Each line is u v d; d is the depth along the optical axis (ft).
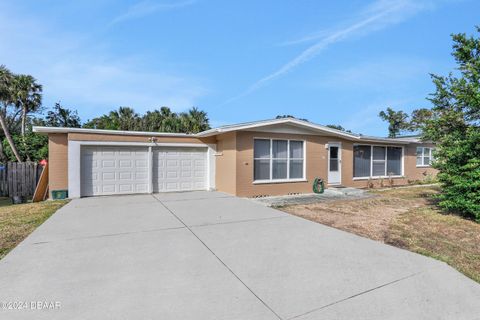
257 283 11.38
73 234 18.19
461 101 24.70
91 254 14.53
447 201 24.77
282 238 17.70
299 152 40.73
